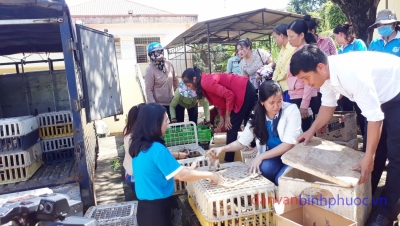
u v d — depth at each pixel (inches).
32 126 150.0
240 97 143.3
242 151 144.5
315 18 327.0
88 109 142.9
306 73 83.4
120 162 245.0
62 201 53.6
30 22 119.2
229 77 146.6
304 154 93.0
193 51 579.5
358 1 220.1
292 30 133.3
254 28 370.0
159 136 92.2
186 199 134.3
